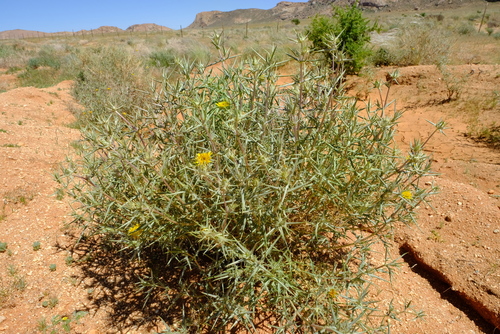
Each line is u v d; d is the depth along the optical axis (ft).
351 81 29.17
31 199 11.73
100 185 7.51
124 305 8.11
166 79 7.39
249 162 6.72
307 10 417.08
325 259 8.68
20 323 7.56
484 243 9.41
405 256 10.07
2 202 11.24
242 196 5.70
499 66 27.35
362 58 28.32
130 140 7.41
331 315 6.49
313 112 7.38
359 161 7.25
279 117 7.30
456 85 24.08
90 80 27.68
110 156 7.27
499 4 203.21
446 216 10.71
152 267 8.89
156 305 8.05
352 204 6.79
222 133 7.07
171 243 6.81
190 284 7.72
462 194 11.48
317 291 6.39
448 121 20.49
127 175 6.37
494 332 7.69
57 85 34.88
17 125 18.69
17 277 8.64
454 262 9.04
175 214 6.88
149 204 6.23
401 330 7.63
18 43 99.86
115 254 9.60
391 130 7.48
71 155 14.88
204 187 6.58
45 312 7.86
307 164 7.18
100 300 8.22
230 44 50.14
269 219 6.69
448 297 8.67
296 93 7.00
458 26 68.08
